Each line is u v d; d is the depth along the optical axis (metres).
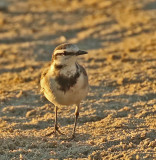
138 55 23.11
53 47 26.64
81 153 12.23
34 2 38.00
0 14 34.44
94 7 34.94
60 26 30.81
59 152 12.37
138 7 33.16
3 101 17.84
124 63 22.06
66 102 12.96
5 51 26.08
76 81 12.49
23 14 34.34
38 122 15.50
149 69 20.56
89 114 15.96
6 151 12.38
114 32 28.47
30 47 26.72
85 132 14.17
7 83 20.39
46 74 12.91
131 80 19.30
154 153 11.83
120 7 33.94
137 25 29.28
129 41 26.42
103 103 17.05
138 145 12.62
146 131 13.77
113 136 13.56
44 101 17.73
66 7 35.72
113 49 24.95
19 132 14.40
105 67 21.78
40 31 30.06
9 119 15.95
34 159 11.88
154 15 31.14
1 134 13.96
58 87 12.57
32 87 19.44
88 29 29.66
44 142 13.12
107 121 15.06
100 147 12.57
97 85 19.06
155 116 15.46
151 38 26.20
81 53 12.29
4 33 29.83
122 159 11.59
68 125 15.10
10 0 38.59
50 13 34.28
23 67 22.80
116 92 18.22
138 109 16.25
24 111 16.84
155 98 17.38
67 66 12.36
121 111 16.06
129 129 14.25
